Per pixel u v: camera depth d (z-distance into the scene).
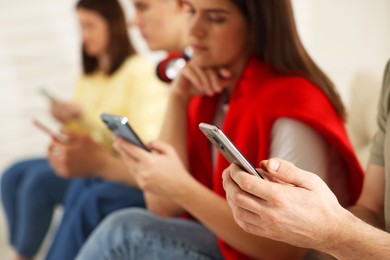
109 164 1.59
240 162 0.72
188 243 1.14
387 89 0.95
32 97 2.69
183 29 1.64
